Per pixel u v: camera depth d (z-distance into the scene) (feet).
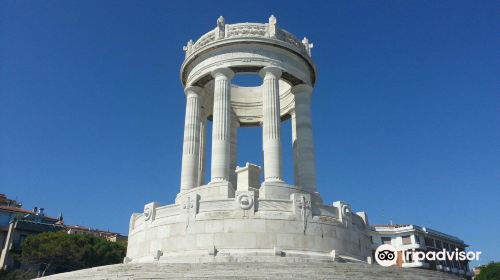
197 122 90.58
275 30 89.51
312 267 47.96
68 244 165.68
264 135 81.00
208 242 64.69
